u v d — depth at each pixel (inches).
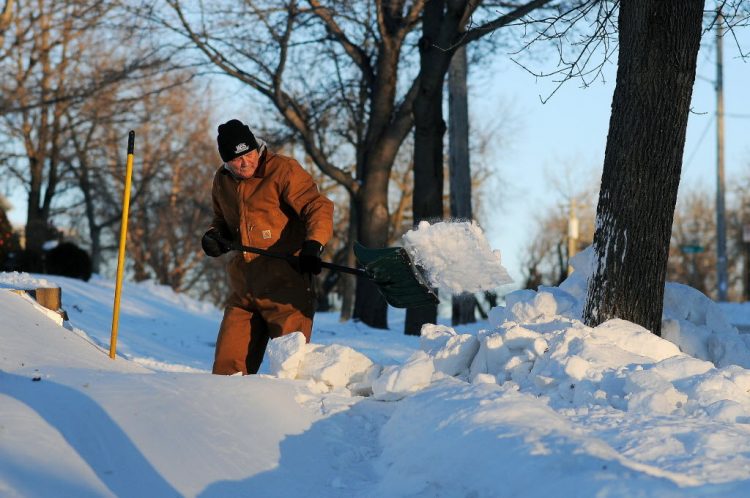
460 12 1067.9
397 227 2834.6
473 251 414.6
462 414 305.7
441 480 276.4
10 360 368.2
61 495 258.8
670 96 489.4
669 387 346.3
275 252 442.9
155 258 3038.9
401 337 1013.8
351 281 1955.0
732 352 492.7
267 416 337.7
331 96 1413.6
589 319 499.2
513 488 254.1
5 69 1871.3
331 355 410.0
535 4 933.2
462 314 1254.9
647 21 490.0
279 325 440.8
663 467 269.1
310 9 1176.8
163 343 947.3
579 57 581.0
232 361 446.6
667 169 492.4
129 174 446.6
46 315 468.8
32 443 282.5
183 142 2773.1
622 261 492.4
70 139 2413.9
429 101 1139.3
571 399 366.3
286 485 298.4
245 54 1204.5
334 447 334.6
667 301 545.6
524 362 398.6
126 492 272.7
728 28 597.3
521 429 280.8
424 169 1152.8
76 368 376.8
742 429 308.3
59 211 2647.6
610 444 294.2
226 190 454.0
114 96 2070.6
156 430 308.3
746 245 3184.1
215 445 309.0
